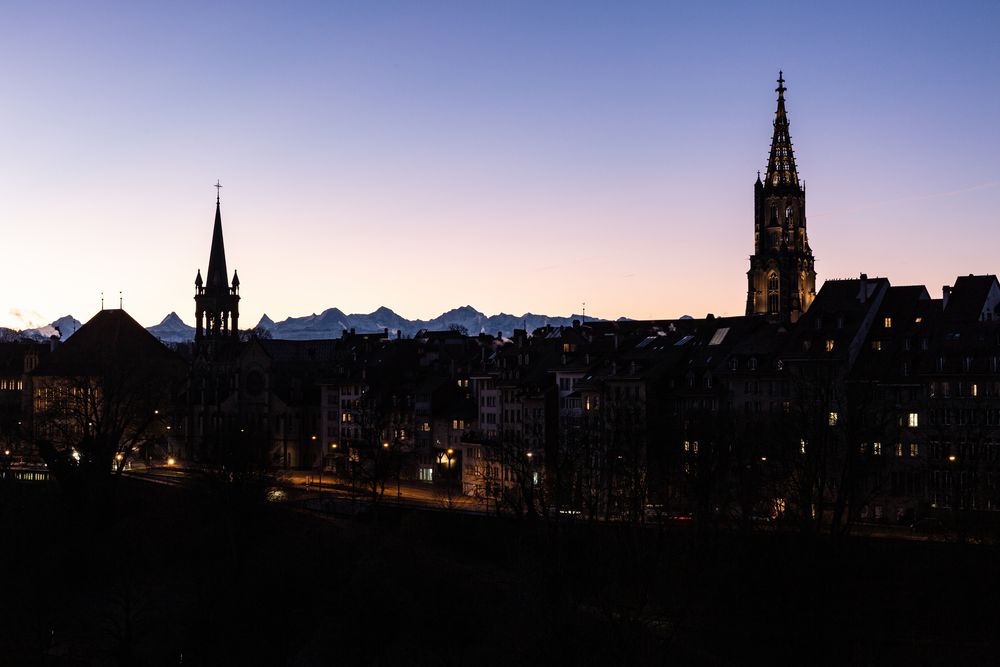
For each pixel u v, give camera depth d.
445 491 164.88
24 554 127.00
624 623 71.81
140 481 168.88
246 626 107.62
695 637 78.00
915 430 125.00
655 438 125.38
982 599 86.12
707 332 157.00
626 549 79.19
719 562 86.12
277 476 165.25
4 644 108.25
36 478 175.38
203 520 136.88
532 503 96.75
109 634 104.56
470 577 104.88
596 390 156.25
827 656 78.06
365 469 169.38
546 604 76.19
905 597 86.44
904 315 137.25
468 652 92.88
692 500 112.81
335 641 102.12
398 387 199.38
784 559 84.00
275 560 120.94
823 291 144.00
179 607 112.25
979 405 118.25
